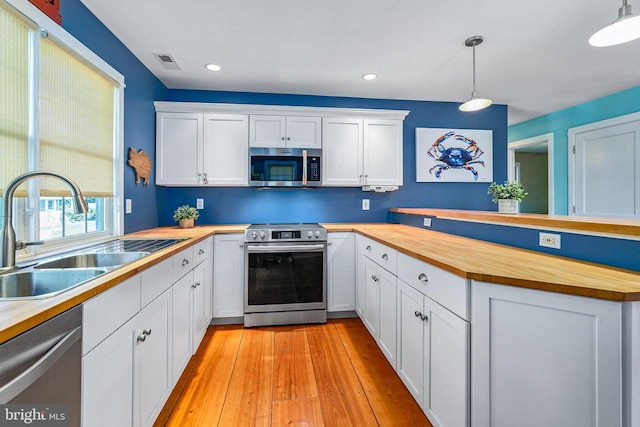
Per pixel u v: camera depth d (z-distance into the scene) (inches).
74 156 64.6
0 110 47.6
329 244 109.3
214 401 65.3
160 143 108.4
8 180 49.2
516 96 130.3
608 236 48.8
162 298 58.6
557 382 39.5
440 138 136.1
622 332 36.2
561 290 38.6
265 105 112.0
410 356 63.7
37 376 28.2
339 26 77.1
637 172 120.8
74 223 69.2
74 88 64.4
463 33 80.4
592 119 136.8
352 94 127.3
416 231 98.6
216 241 103.7
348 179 118.4
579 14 71.9
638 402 36.5
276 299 105.0
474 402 43.7
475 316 43.8
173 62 96.9
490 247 67.2
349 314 112.8
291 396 67.0
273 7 69.1
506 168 141.4
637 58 94.8
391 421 59.5
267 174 113.3
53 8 57.3
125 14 71.5
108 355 40.4
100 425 38.6
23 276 45.6
